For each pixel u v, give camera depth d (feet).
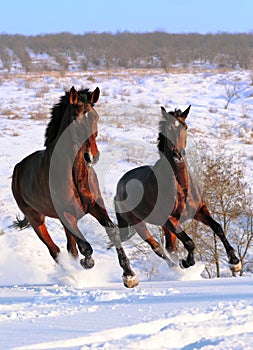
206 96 126.52
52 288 28.37
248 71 157.48
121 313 19.07
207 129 99.09
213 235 56.29
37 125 101.60
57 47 241.76
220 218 59.31
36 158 32.19
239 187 58.65
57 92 131.85
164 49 228.02
